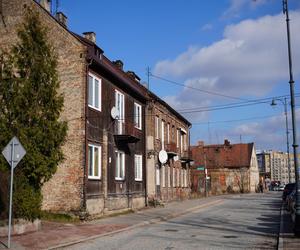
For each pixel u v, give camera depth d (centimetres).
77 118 2228
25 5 2361
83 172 2188
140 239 1561
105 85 2502
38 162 1650
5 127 1642
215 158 7412
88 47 2473
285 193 3712
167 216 2466
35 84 1708
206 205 3525
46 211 2188
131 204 2842
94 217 2266
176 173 4178
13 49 1744
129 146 2872
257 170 8281
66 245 1424
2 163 1625
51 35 2316
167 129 3853
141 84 3547
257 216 2528
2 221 1543
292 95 1686
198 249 1334
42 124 1684
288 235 1620
